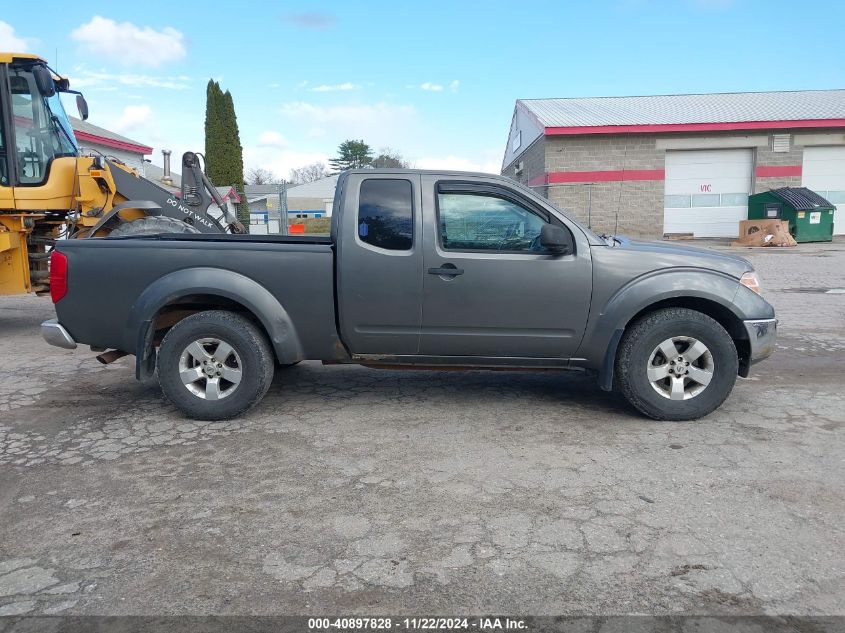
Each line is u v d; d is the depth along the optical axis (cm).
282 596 285
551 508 362
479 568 304
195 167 1088
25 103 870
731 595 281
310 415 527
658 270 493
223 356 504
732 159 2409
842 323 898
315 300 502
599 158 2383
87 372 675
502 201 498
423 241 490
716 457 432
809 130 2342
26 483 403
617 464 422
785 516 350
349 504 371
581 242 492
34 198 870
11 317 1038
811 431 479
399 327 503
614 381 529
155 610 276
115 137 3023
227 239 557
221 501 376
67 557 318
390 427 498
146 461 436
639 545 322
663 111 2555
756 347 498
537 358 509
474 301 493
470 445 459
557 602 278
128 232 896
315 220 3569
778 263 1645
